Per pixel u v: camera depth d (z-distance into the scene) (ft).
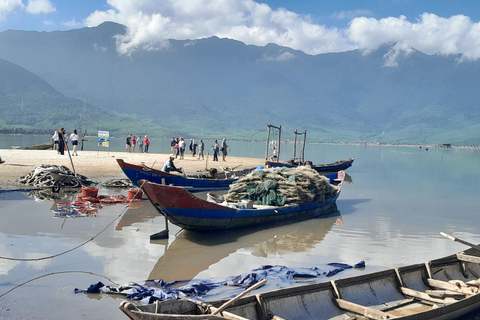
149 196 50.80
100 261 41.73
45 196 74.28
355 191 105.09
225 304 25.95
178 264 42.52
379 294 34.76
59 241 47.37
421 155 360.69
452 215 73.97
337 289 32.50
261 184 66.28
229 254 47.03
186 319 23.20
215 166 132.57
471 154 415.23
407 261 46.32
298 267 42.88
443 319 30.68
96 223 56.70
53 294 33.17
